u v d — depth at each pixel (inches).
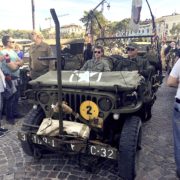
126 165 123.3
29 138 137.3
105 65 165.6
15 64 222.4
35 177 136.6
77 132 124.5
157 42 268.4
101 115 127.3
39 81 141.9
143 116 202.4
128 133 125.3
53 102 136.6
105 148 121.7
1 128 206.7
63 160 154.2
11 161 154.3
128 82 129.4
